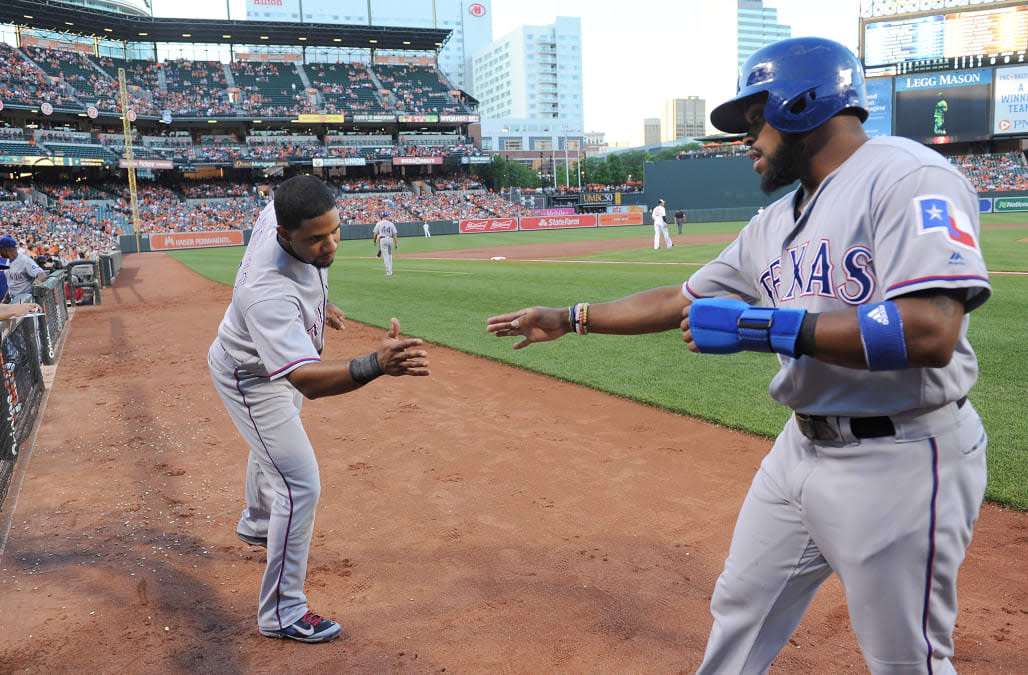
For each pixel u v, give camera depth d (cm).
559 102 16988
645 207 5562
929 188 144
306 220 252
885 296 147
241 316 281
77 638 301
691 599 315
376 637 296
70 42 5984
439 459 513
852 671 259
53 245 2408
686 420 577
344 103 6397
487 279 1711
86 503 453
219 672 276
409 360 233
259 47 7812
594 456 504
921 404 153
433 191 6362
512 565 353
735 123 187
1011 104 4609
